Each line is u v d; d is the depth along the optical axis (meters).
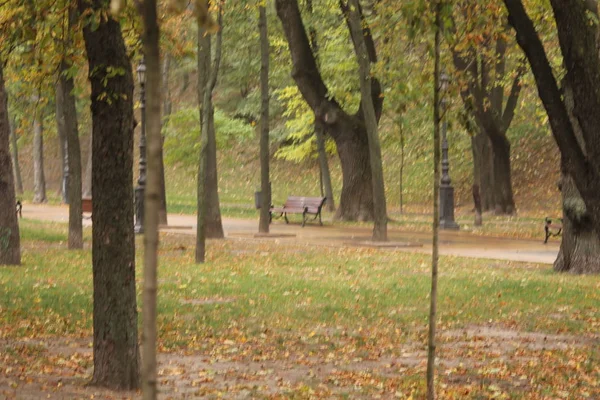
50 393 8.92
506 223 40.38
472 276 20.34
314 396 9.22
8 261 21.27
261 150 32.78
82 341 12.51
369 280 19.59
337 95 40.06
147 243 3.78
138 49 10.90
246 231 35.06
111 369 9.39
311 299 16.73
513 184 53.53
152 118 3.81
